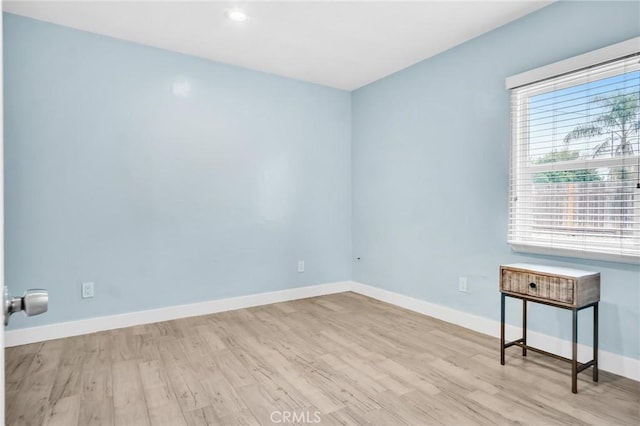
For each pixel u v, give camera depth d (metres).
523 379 2.15
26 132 2.65
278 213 3.80
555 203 2.47
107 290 2.96
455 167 3.10
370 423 1.74
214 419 1.78
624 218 2.15
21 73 2.62
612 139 2.20
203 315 3.36
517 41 2.63
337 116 4.18
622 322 2.16
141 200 3.09
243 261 3.60
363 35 2.89
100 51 2.90
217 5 2.48
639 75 2.08
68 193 2.80
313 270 4.05
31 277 2.69
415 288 3.49
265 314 3.39
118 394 2.00
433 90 3.28
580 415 1.79
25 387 2.06
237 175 3.54
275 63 3.46
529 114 2.60
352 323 3.14
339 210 4.22
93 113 2.88
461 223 3.06
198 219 3.35
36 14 2.60
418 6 2.48
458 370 2.27
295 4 2.45
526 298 2.21
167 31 2.84
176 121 3.22
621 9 2.12
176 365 2.34
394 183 3.70
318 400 1.94
